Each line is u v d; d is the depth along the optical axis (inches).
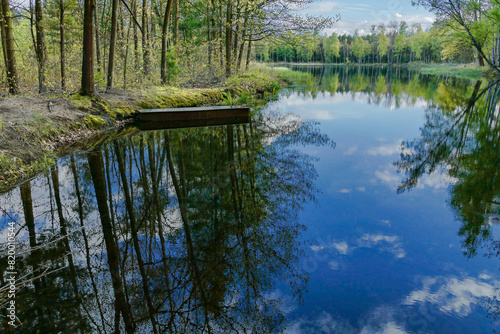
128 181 180.4
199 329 77.9
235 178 186.4
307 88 780.6
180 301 88.7
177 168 203.5
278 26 580.1
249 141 275.0
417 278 97.3
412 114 407.2
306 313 83.7
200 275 100.1
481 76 944.3
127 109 345.4
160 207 148.9
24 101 269.6
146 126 328.5
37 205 149.6
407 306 85.4
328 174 195.0
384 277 97.5
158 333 76.4
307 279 97.8
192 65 589.9
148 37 575.2
